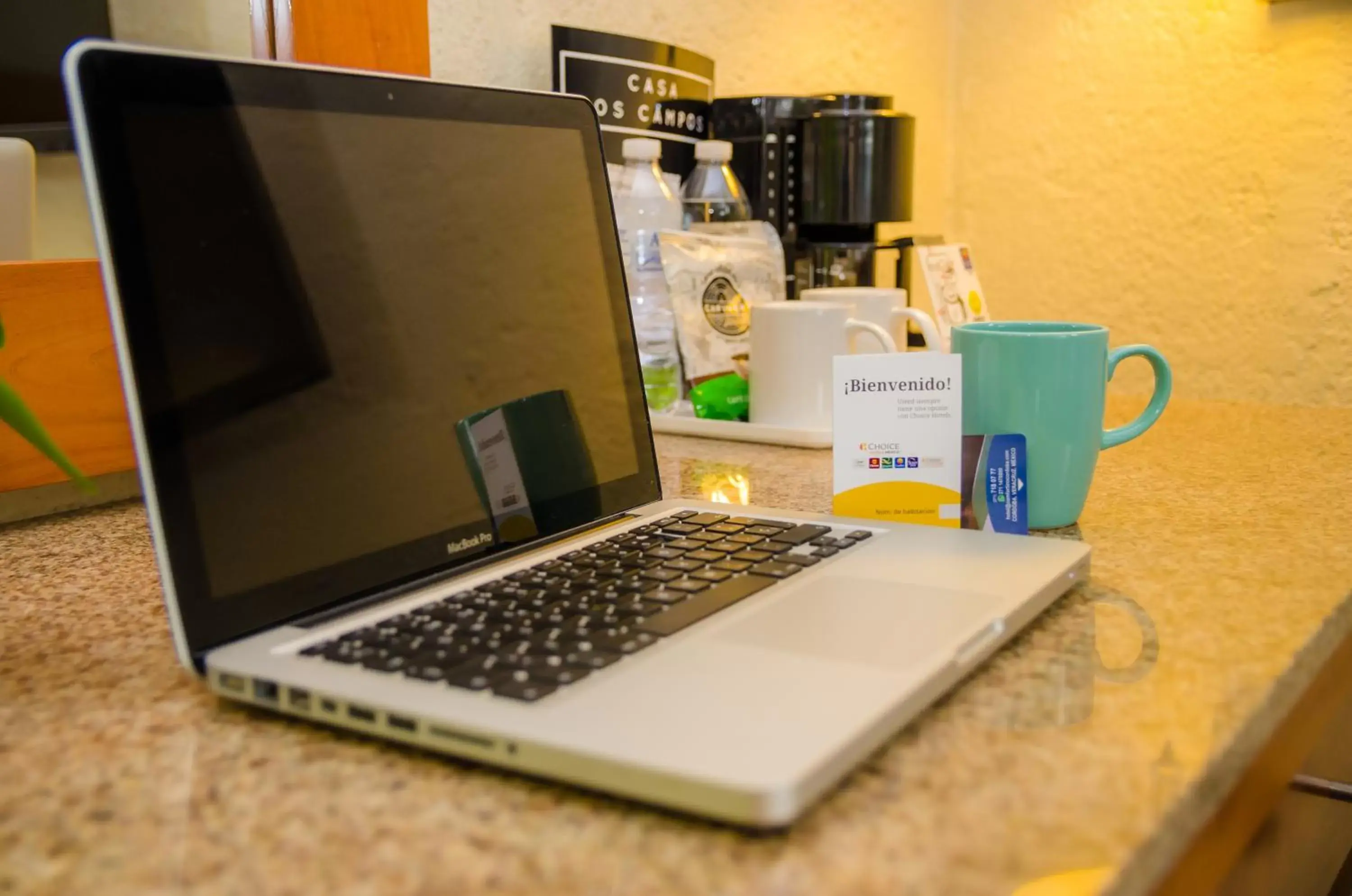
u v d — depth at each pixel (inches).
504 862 13.4
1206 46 67.5
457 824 14.4
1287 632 21.1
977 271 78.8
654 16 54.8
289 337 21.4
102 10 44.4
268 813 14.7
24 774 16.0
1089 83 72.1
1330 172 64.5
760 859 13.3
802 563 23.3
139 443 18.4
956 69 77.9
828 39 66.2
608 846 13.7
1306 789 33.8
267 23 37.2
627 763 14.0
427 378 24.2
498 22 47.3
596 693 16.1
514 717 15.4
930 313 77.6
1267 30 65.2
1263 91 65.9
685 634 18.7
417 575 22.9
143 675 20.0
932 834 13.8
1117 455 39.5
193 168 20.0
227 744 17.0
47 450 16.5
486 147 26.9
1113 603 23.1
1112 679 18.9
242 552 19.7
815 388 41.3
